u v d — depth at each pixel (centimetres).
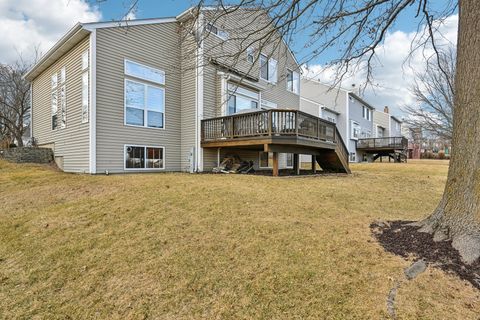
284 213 445
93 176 785
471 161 289
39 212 468
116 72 905
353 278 259
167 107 1059
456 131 308
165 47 1041
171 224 398
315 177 918
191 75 1059
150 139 1005
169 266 295
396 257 287
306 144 916
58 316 234
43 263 316
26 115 1966
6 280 288
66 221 424
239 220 409
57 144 1112
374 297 231
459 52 308
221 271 282
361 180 875
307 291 246
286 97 1529
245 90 1227
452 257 269
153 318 226
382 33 470
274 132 864
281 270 278
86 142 891
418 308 215
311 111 2159
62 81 1062
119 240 358
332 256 300
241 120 936
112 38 895
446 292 230
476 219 280
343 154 1159
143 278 278
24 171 885
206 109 1076
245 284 260
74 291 266
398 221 400
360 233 359
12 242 371
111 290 264
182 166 1101
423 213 468
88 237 370
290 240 342
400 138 2377
